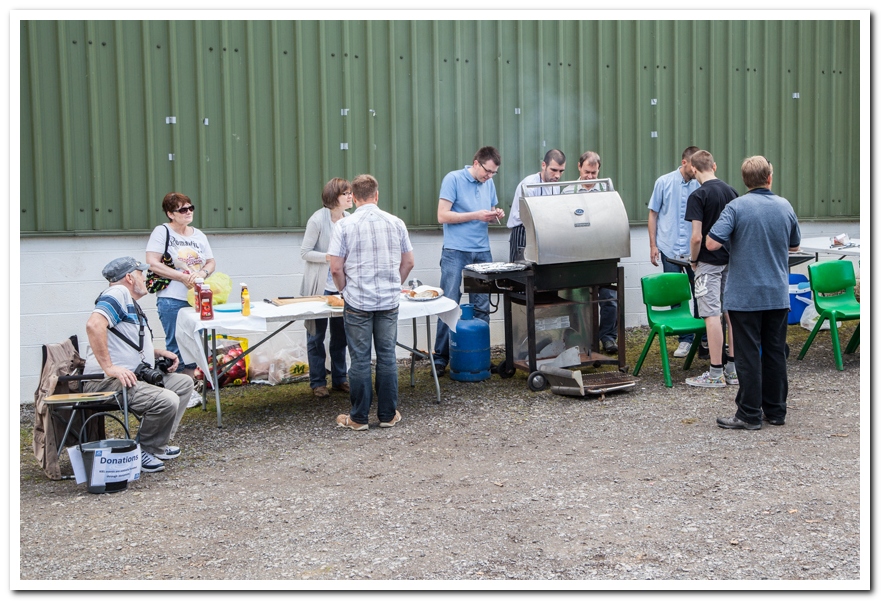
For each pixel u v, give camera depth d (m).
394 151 7.73
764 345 5.50
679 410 6.00
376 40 7.61
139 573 3.71
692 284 7.55
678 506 4.29
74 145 6.95
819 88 9.17
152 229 7.19
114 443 4.82
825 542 3.82
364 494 4.62
